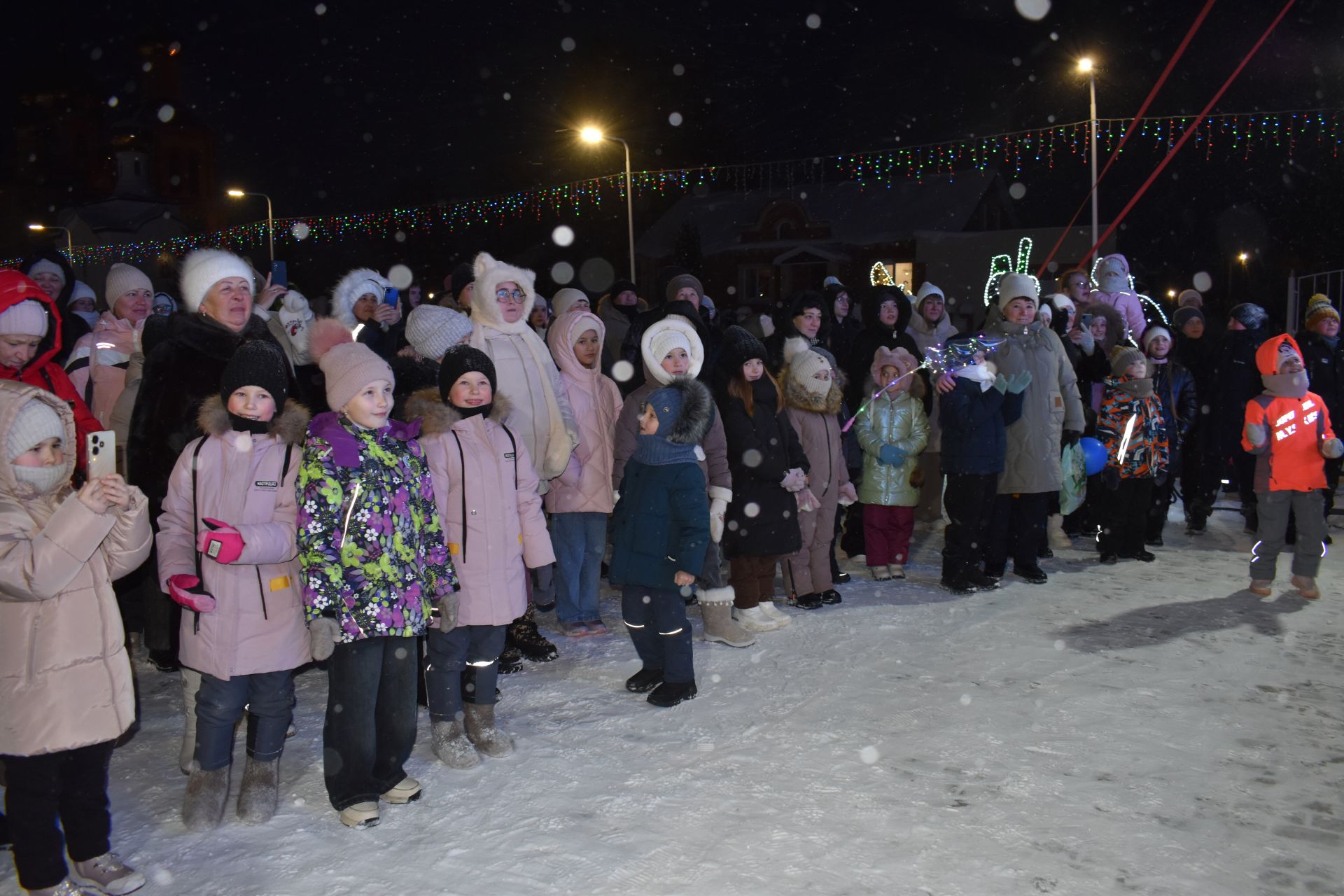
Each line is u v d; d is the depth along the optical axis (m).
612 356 8.57
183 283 4.46
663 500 4.86
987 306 8.89
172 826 3.73
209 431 3.68
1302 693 4.93
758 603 6.16
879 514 7.32
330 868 3.41
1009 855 3.43
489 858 3.45
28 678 3.04
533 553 4.35
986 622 6.17
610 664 5.57
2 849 3.62
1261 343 8.62
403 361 4.92
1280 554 8.06
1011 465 7.12
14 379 3.55
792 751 4.30
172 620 4.31
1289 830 3.60
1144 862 3.39
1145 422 7.63
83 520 2.99
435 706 4.23
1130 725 4.54
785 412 6.11
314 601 3.57
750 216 37.34
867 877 3.29
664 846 3.50
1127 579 7.27
